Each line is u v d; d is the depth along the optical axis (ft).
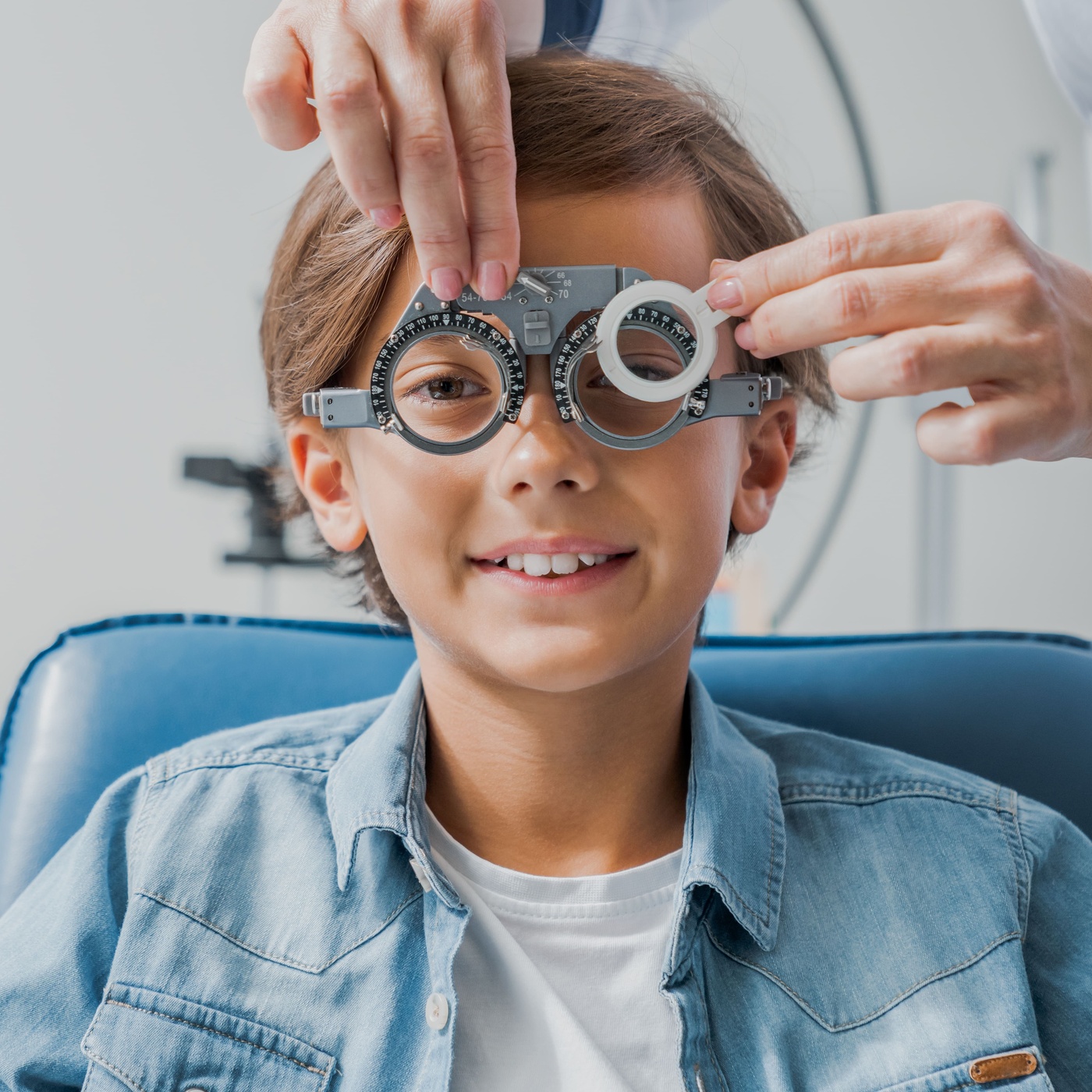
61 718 3.12
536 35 3.82
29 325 6.02
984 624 7.11
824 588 6.93
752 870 2.51
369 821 2.50
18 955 2.53
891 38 6.44
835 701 3.25
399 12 1.98
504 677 2.26
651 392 2.10
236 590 6.28
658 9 4.19
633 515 2.21
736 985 2.43
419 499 2.27
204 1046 2.38
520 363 2.16
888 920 2.48
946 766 2.91
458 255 2.01
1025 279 1.96
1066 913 2.57
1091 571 7.11
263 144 6.02
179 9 5.96
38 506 6.12
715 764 2.64
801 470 3.69
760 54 6.23
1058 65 3.61
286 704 3.24
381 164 1.97
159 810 2.70
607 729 2.42
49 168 5.95
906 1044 2.34
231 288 6.09
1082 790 3.13
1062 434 2.02
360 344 2.50
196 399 6.15
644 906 2.47
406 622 3.15
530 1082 2.27
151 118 5.99
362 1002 2.41
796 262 2.04
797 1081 2.33
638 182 2.37
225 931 2.49
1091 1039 2.43
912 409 6.26
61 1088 2.47
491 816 2.53
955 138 6.52
